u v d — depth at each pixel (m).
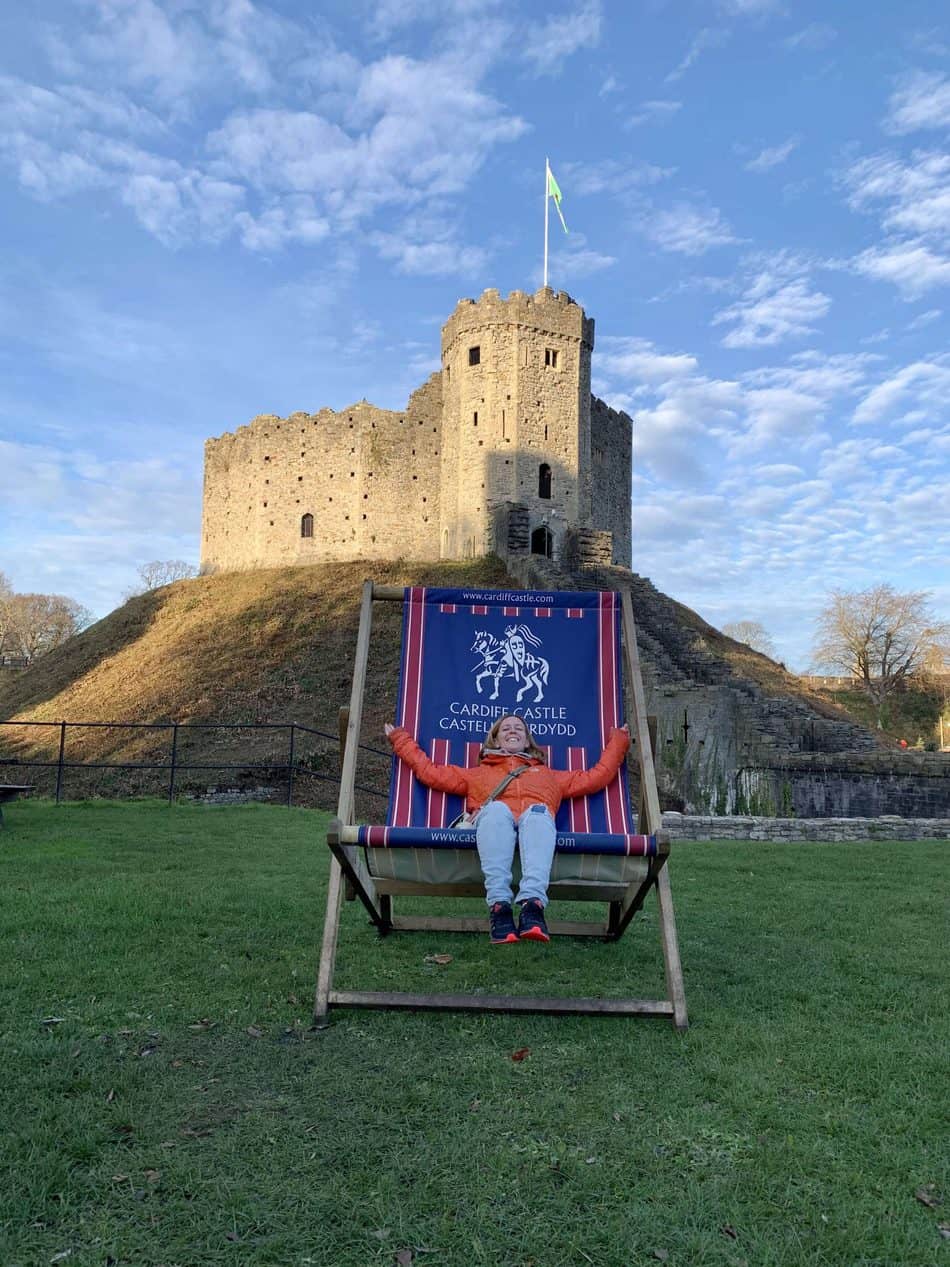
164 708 28.67
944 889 7.30
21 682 40.28
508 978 4.65
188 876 7.31
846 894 7.04
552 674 5.24
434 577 38.25
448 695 5.17
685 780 20.78
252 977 4.50
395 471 44.84
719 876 7.91
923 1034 3.81
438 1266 2.22
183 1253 2.25
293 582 41.06
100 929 5.24
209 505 50.44
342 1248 2.29
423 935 5.54
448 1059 3.50
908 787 17.86
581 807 4.73
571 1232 2.36
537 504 40.81
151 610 42.12
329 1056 3.52
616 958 5.06
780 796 19.59
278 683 28.94
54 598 87.12
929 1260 2.27
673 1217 2.42
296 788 20.12
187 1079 3.27
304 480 46.25
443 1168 2.66
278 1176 2.60
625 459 50.66
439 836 4.31
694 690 21.12
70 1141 2.74
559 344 42.09
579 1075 3.37
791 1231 2.38
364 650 5.15
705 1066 3.44
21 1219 2.35
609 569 36.53
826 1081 3.33
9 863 7.77
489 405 41.12
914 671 57.75
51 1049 3.45
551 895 4.77
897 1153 2.77
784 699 25.08
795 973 4.72
